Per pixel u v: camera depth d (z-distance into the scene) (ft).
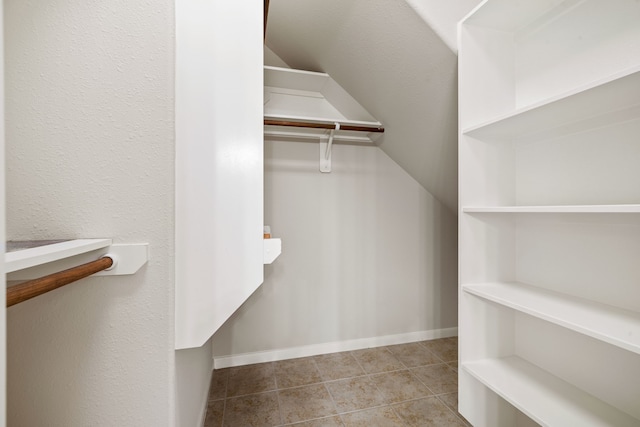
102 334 2.35
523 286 3.76
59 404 2.31
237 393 5.21
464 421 4.50
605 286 3.00
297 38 5.41
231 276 2.76
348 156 6.93
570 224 3.33
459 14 3.76
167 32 2.40
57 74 2.24
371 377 5.72
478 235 3.86
